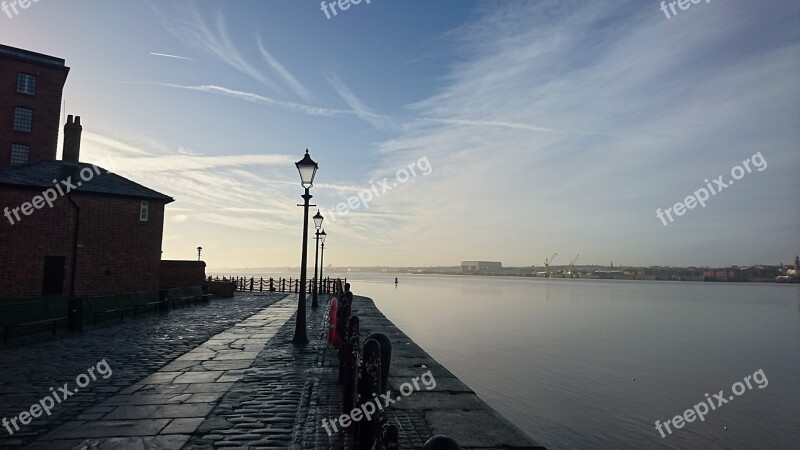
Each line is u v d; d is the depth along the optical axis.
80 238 25.02
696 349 36.12
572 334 41.41
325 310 21.64
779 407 20.80
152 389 7.13
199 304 24.17
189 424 5.59
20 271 22.94
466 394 7.23
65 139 27.45
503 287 166.25
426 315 51.59
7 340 11.17
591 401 19.69
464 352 29.52
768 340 42.72
